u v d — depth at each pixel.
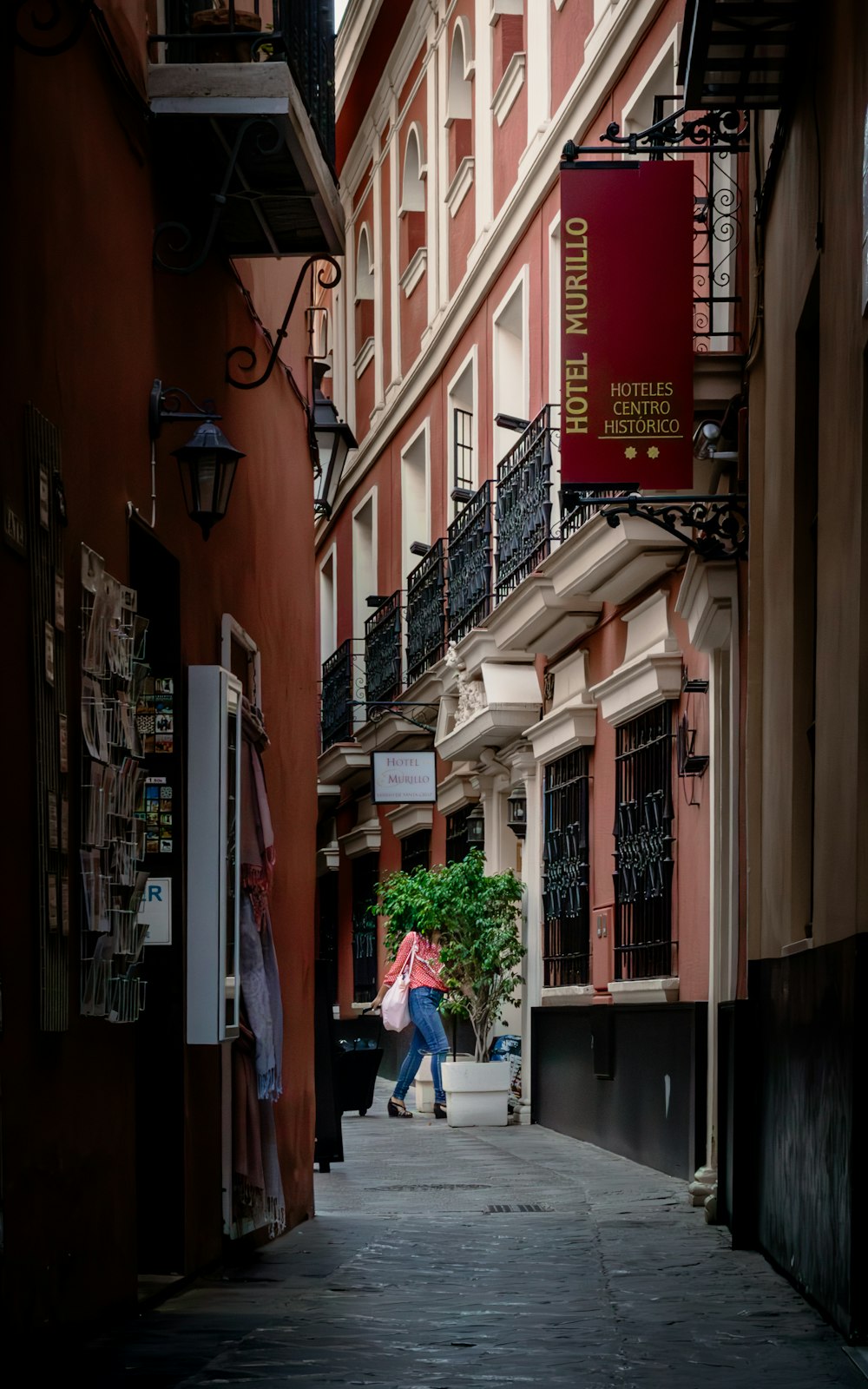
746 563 10.96
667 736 14.32
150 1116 8.02
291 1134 11.16
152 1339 6.42
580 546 15.08
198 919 8.17
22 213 5.78
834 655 7.11
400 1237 10.21
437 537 24.09
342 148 31.11
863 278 6.53
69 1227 6.06
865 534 6.45
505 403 21.06
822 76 7.86
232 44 8.09
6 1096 5.36
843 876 6.78
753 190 10.31
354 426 30.23
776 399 9.66
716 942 11.55
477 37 22.25
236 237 9.13
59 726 5.95
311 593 13.12
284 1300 7.62
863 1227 6.33
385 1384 5.65
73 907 6.16
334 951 32.06
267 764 10.85
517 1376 5.82
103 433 6.87
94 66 6.78
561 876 18.00
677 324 10.65
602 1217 11.21
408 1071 20.70
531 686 19.17
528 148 19.52
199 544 8.73
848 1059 6.43
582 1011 17.09
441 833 24.47
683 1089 13.47
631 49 15.99
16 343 5.66
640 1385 5.67
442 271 24.19
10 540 5.48
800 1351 6.33
